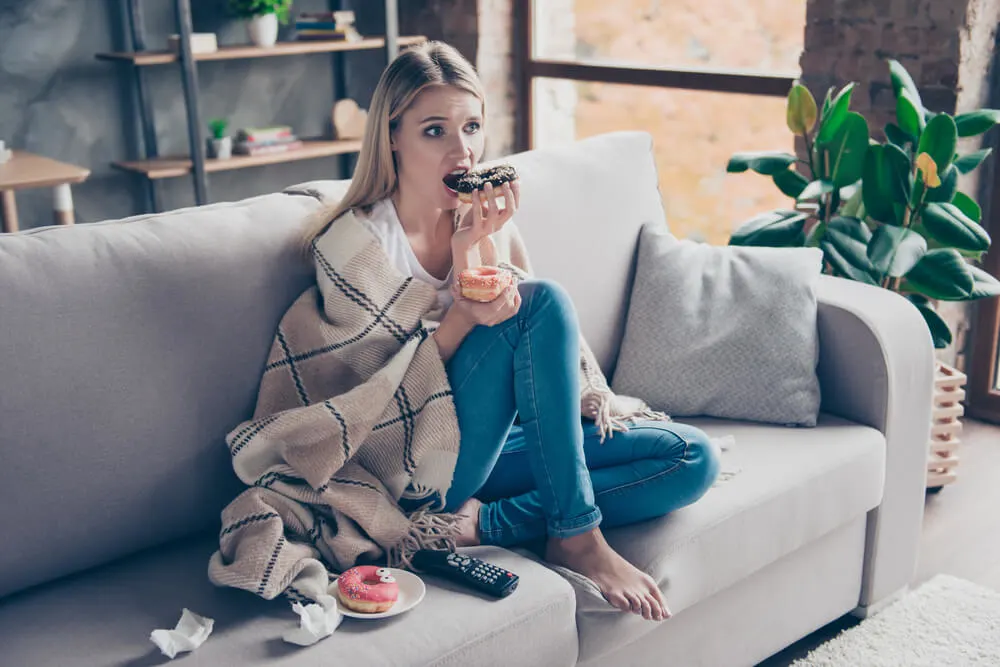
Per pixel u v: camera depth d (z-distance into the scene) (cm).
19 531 136
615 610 151
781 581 183
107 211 407
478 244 167
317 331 158
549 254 200
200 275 153
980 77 291
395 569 144
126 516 146
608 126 403
